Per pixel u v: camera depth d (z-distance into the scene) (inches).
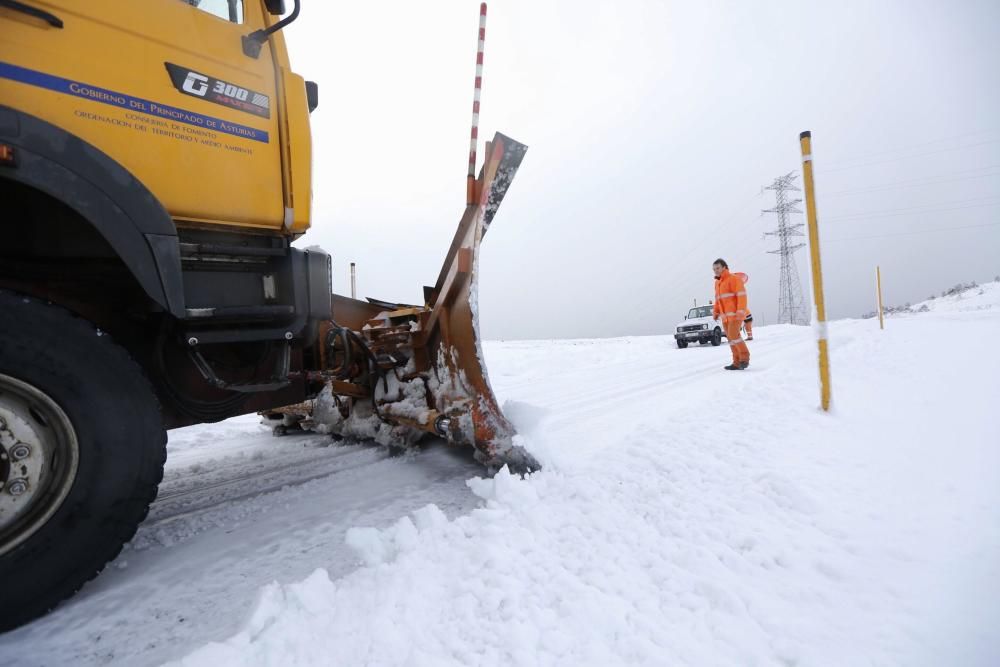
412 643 47.1
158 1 67.9
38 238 63.7
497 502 80.5
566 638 46.2
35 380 52.5
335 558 70.9
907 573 52.6
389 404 119.2
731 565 58.1
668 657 42.8
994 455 82.8
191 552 74.0
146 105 66.4
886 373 174.6
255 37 77.0
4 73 55.5
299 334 88.7
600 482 87.6
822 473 83.7
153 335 78.3
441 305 103.2
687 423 129.6
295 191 84.7
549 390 237.5
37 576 53.3
